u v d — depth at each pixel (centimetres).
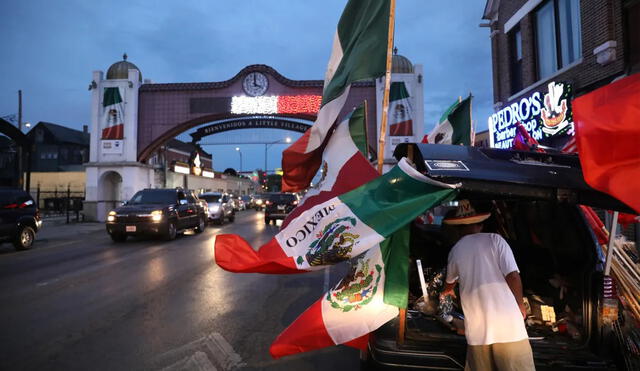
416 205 274
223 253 295
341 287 305
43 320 510
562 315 320
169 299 616
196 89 2370
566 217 331
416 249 443
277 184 7944
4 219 1070
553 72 1084
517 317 244
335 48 489
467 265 258
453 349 286
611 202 282
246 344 432
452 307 321
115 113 2316
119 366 376
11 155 3553
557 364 279
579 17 982
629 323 298
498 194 292
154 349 416
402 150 365
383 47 426
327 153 445
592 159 230
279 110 2361
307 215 306
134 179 2288
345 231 284
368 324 291
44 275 791
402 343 293
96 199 2278
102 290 671
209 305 584
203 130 2591
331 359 401
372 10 442
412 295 376
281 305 586
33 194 3147
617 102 224
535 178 283
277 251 298
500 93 1348
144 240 1391
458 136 695
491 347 249
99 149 2308
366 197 295
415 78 2320
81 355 400
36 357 395
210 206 2066
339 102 463
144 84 2372
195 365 379
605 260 325
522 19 1198
